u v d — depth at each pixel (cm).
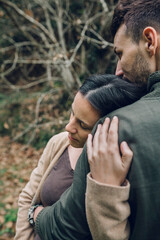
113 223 66
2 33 681
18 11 466
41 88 746
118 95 81
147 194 63
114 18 80
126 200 67
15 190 421
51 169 118
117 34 80
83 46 517
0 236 308
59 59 440
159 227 64
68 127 89
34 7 636
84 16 503
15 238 120
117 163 67
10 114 669
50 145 124
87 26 452
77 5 590
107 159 68
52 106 593
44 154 127
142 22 73
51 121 560
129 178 66
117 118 71
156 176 63
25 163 516
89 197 67
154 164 63
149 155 64
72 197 74
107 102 81
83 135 88
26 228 119
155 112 68
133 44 76
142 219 64
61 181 110
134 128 67
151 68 74
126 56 78
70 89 512
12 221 332
